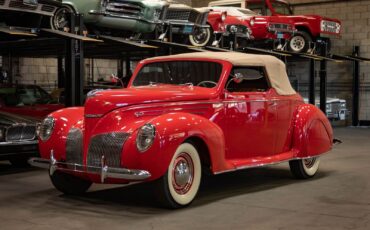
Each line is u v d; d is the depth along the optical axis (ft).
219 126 18.47
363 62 61.77
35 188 20.57
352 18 62.28
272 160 20.29
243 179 22.62
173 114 16.40
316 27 47.85
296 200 18.19
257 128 19.95
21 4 26.78
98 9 31.07
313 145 22.11
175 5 36.86
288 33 47.55
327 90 64.59
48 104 34.40
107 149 16.21
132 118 16.49
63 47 35.78
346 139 43.11
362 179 22.75
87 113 16.83
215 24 40.83
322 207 17.07
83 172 16.67
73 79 29.30
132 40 34.73
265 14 49.75
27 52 41.11
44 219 15.51
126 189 20.11
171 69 20.22
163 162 15.49
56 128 17.84
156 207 16.94
